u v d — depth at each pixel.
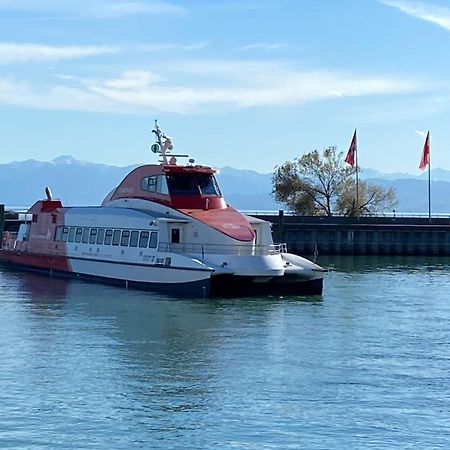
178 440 21.23
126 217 50.25
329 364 29.16
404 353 31.16
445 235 86.69
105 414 23.20
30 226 61.88
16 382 26.34
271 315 40.00
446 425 22.50
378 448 20.83
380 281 58.25
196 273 44.75
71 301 43.91
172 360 29.64
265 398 24.84
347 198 101.75
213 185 50.47
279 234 82.06
